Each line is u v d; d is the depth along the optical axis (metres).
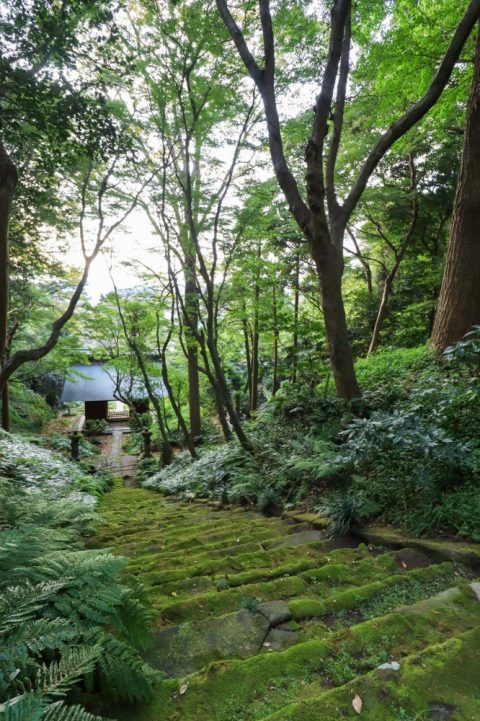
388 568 2.99
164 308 11.50
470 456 3.40
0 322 5.43
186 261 9.24
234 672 1.87
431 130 12.02
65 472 9.62
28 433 20.05
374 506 3.89
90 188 7.87
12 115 5.46
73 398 25.09
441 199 13.49
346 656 1.96
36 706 1.28
